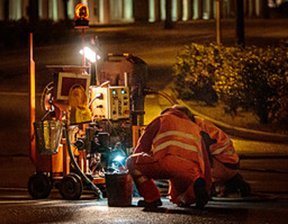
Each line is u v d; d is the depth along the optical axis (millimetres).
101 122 23141
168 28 75438
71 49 62031
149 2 89312
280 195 23672
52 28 66812
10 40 63938
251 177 27344
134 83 23734
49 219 19266
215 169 21766
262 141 34688
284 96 36125
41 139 22984
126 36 69875
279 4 105312
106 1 87250
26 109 42531
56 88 22547
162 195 23609
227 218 18938
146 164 20172
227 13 94312
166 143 20047
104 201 22562
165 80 48562
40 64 55406
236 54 38781
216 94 40625
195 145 20156
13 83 49375
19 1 81562
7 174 29438
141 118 23891
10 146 35062
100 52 23953
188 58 41719
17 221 19141
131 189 21156
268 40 66938
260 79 36500
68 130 22938
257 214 19500
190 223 18328
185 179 19969
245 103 37219
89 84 22953
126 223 18422
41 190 23656
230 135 35969
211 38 67438
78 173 23062
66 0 78500
